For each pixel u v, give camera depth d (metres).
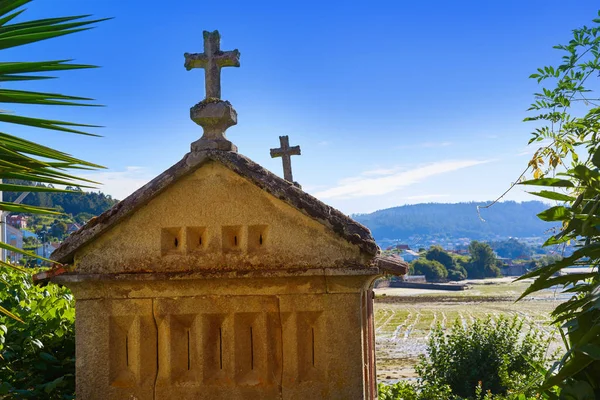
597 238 2.74
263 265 4.90
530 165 4.00
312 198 4.89
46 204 67.56
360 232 4.80
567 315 2.75
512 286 117.94
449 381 15.87
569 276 2.73
